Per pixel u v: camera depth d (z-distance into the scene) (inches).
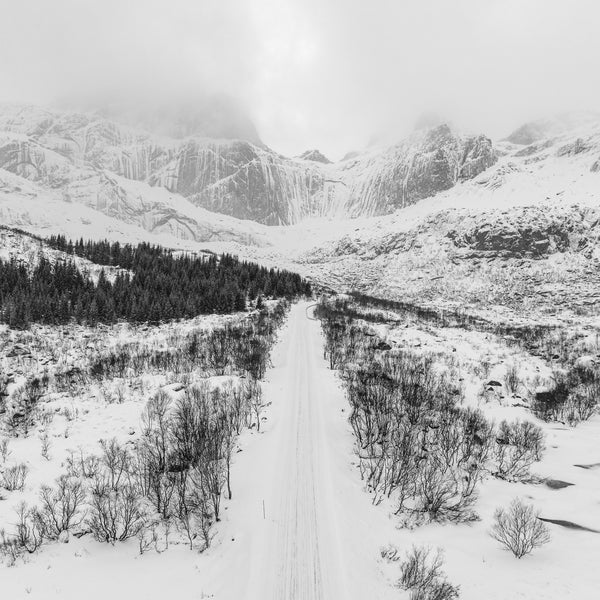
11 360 1904.5
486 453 975.0
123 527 651.5
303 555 639.1
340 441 1032.8
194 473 803.4
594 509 759.7
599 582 567.2
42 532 610.9
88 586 539.2
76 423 1051.9
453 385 1533.0
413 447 964.0
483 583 576.4
